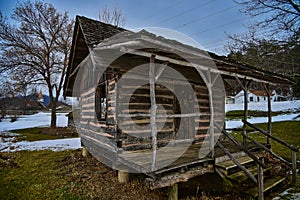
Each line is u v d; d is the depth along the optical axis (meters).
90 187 4.90
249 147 6.05
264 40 13.41
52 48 18.16
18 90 17.27
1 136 14.71
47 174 6.08
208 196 4.55
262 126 13.23
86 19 5.96
